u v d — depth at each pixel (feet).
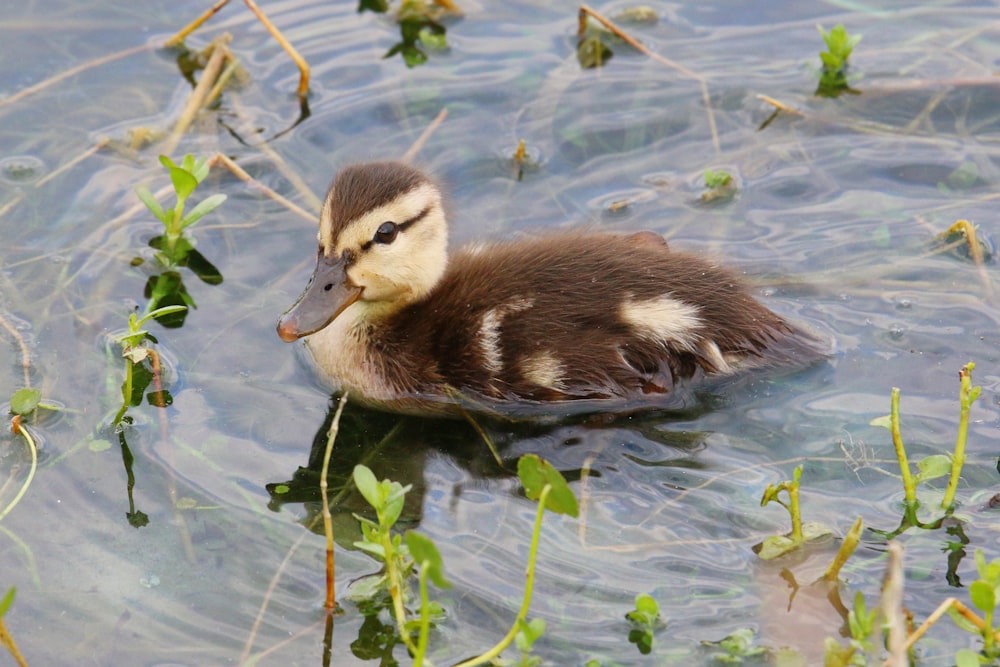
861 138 46.11
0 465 33.22
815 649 26.99
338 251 36.81
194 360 37.32
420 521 31.40
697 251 39.88
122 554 30.45
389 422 35.99
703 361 36.19
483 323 36.94
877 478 32.04
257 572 29.89
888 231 41.83
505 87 48.91
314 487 32.91
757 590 28.58
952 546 29.50
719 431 34.42
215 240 42.06
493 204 43.55
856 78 48.78
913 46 50.37
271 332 38.55
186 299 39.58
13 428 34.12
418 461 34.12
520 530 30.94
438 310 38.24
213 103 48.08
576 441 34.63
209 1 53.36
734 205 43.42
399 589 27.30
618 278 36.99
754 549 29.91
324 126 47.01
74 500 32.12
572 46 51.08
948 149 45.29
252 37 51.60
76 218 42.63
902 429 33.68
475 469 33.71
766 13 52.90
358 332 38.29
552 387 36.32
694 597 28.50
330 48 51.03
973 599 25.54
